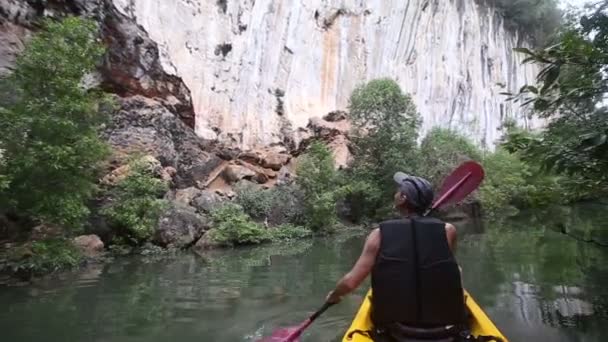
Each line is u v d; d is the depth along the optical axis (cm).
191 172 1436
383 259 259
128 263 891
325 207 1418
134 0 1591
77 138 809
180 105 1506
